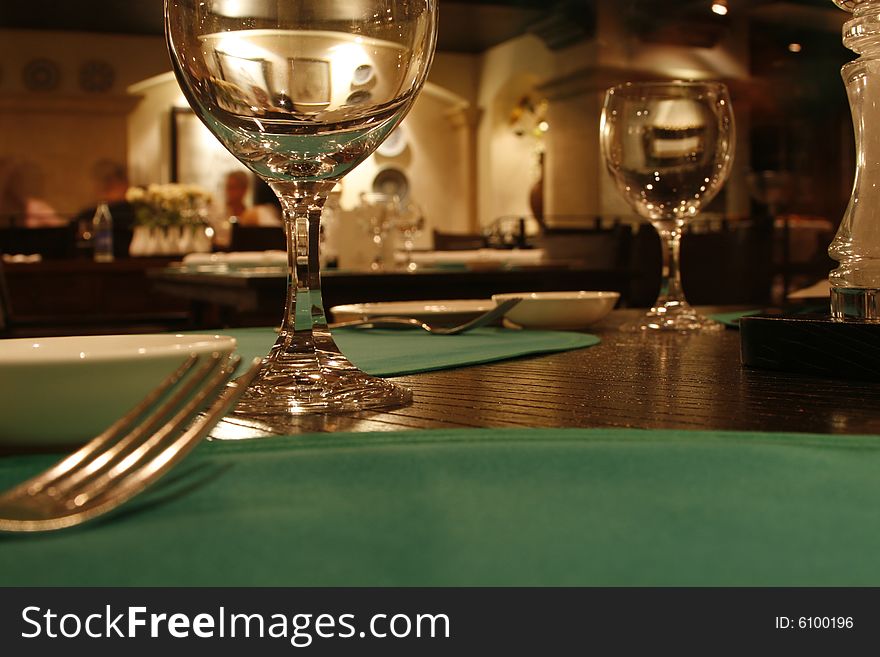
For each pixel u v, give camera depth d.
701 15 8.88
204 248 4.14
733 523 0.20
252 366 0.26
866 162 0.49
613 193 8.69
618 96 0.81
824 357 0.47
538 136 10.07
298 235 0.45
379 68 0.41
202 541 0.20
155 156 9.69
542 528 0.20
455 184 10.81
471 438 0.30
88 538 0.20
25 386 0.28
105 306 3.31
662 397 0.41
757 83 9.45
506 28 9.47
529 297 0.75
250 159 0.43
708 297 1.94
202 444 0.30
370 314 0.79
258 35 0.40
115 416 0.29
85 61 9.47
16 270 3.21
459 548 0.19
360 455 0.27
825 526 0.20
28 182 9.44
